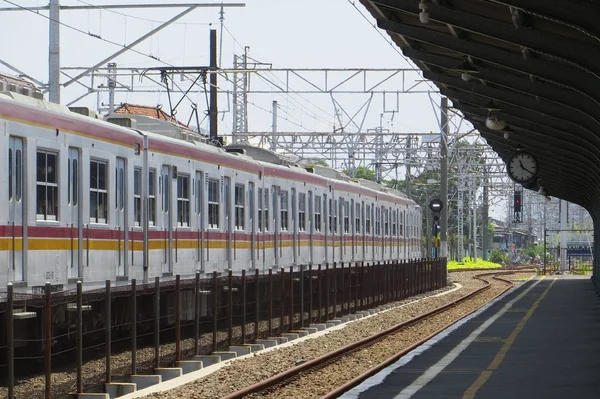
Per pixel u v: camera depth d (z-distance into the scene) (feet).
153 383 71.15
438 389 60.80
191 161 100.58
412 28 72.28
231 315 91.25
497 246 645.92
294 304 115.03
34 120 69.31
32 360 65.72
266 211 127.95
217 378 74.28
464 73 81.25
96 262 78.64
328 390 69.51
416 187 425.69
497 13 64.80
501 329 105.81
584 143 100.37
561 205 336.90
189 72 134.92
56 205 72.54
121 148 84.12
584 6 51.03
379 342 102.47
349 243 170.60
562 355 79.66
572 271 328.08
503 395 57.57
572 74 67.56
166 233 94.02
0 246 64.28
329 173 172.76
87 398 61.41
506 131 109.29
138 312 79.05
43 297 58.80
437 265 213.05
